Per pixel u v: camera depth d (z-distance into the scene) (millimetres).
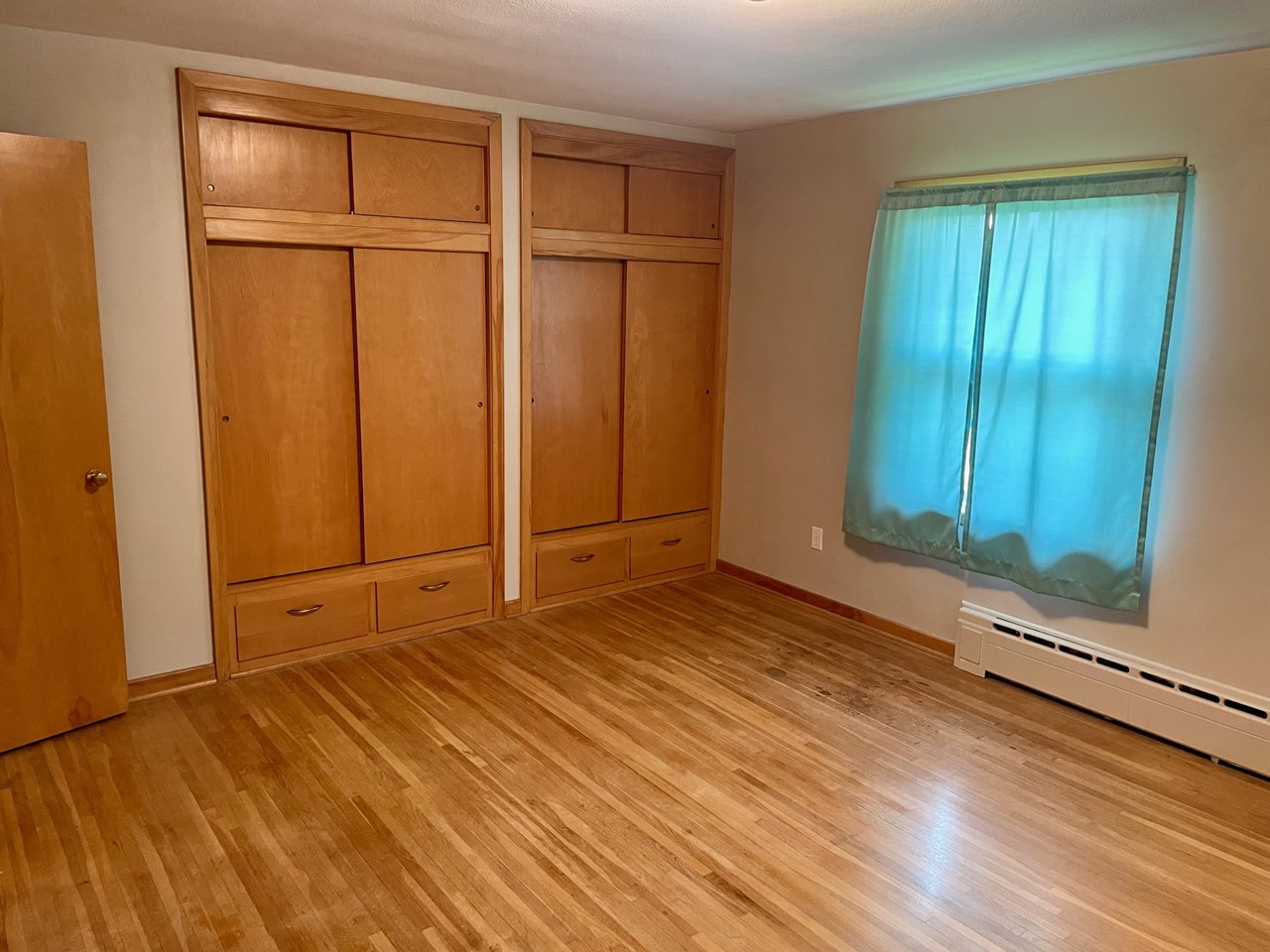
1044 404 3574
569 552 4742
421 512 4211
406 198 3902
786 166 4648
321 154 3688
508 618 4566
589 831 2762
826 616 4672
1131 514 3365
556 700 3648
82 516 3195
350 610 4062
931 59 3215
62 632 3205
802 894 2488
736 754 3246
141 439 3447
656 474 5035
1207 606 3256
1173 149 3203
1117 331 3330
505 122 4098
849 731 3432
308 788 2965
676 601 4871
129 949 2234
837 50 3113
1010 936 2340
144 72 3246
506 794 2953
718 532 5324
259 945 2256
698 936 2316
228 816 2799
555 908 2410
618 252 4598
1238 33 2814
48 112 3104
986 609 3955
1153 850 2717
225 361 3633
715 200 4945
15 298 2936
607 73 3547
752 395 5023
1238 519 3152
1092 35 2871
